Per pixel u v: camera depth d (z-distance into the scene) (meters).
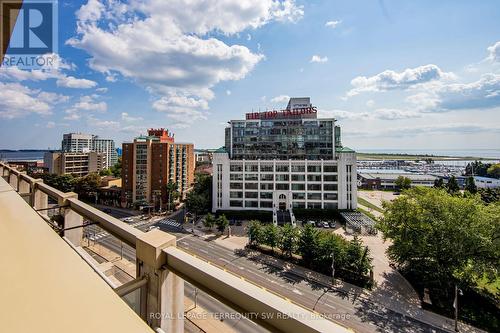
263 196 51.50
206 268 2.40
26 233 2.21
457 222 21.86
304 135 52.97
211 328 15.03
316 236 28.78
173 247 2.82
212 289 2.32
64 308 1.24
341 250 25.97
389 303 21.52
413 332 18.03
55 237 2.20
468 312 20.06
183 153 64.62
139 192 56.69
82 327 1.11
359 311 20.39
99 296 1.42
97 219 4.18
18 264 1.63
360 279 25.14
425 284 23.80
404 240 24.16
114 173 85.25
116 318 1.24
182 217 51.31
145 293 2.80
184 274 2.54
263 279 25.52
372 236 39.56
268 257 31.11
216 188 51.75
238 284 2.21
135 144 56.31
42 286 1.41
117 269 7.88
